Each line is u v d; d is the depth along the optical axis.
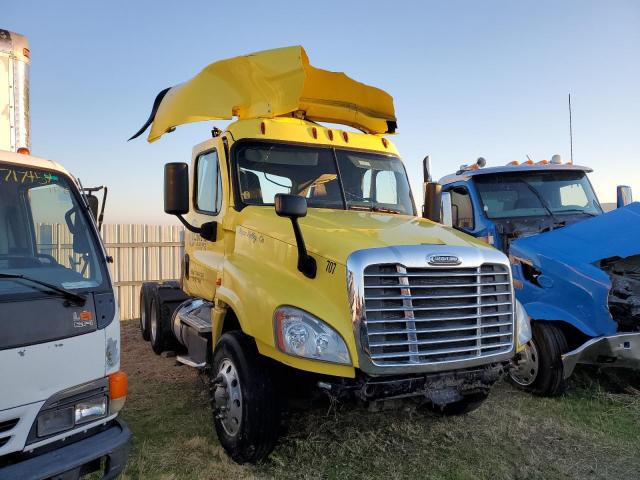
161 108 4.86
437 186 5.44
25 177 3.43
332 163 5.23
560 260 5.59
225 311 4.50
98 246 3.46
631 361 5.13
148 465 3.98
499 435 4.61
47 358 2.93
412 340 3.50
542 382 5.46
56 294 3.06
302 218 4.36
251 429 3.78
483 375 3.81
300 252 3.75
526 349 5.64
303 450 4.19
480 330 3.78
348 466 4.00
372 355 3.40
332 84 5.48
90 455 2.97
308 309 3.55
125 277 10.67
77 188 3.57
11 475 2.72
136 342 8.50
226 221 4.87
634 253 5.23
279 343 3.53
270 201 4.93
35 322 2.92
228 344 4.09
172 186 4.57
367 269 3.47
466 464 4.10
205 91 4.55
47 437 2.91
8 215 3.35
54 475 2.81
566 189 7.41
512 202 7.20
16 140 4.55
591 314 5.30
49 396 2.93
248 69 4.61
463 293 3.74
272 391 3.84
